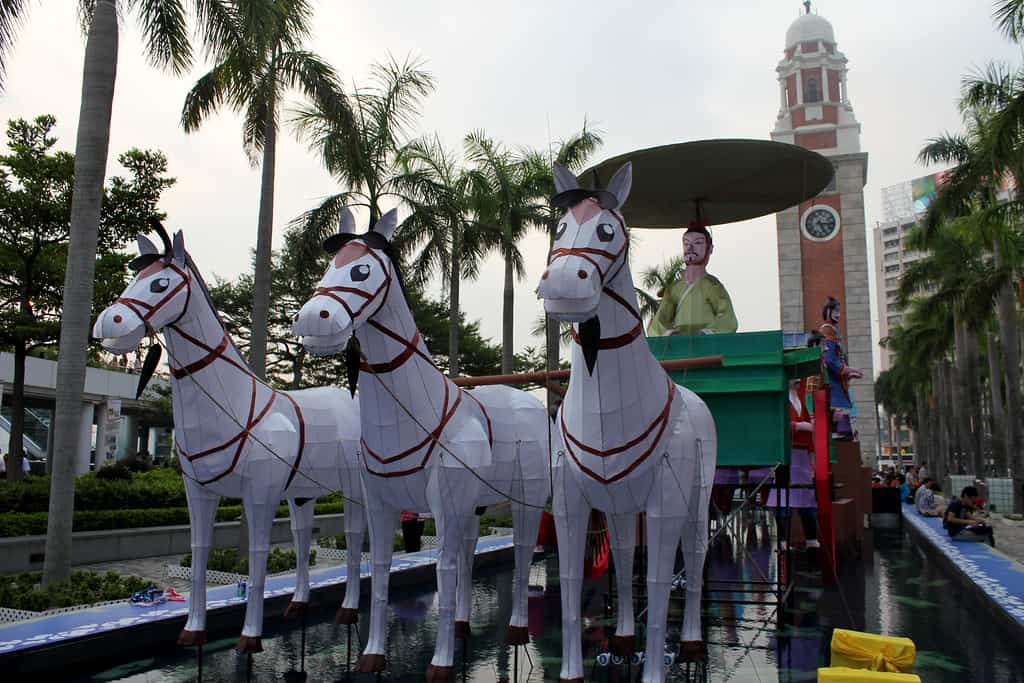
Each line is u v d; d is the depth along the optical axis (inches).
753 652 287.7
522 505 282.7
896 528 877.2
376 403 234.5
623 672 260.2
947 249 1176.2
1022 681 255.0
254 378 287.0
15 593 361.4
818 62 1798.7
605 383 203.0
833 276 1691.7
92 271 403.5
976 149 829.2
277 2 494.0
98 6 409.1
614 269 194.7
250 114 526.6
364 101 658.2
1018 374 987.9
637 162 324.5
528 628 321.7
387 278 230.7
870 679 204.8
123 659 283.6
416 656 283.6
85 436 1302.9
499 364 1390.3
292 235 641.0
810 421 436.8
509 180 808.3
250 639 269.6
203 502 272.1
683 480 213.5
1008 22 546.6
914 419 2987.2
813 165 328.5
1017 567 476.1
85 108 405.1
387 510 244.5
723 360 284.7
